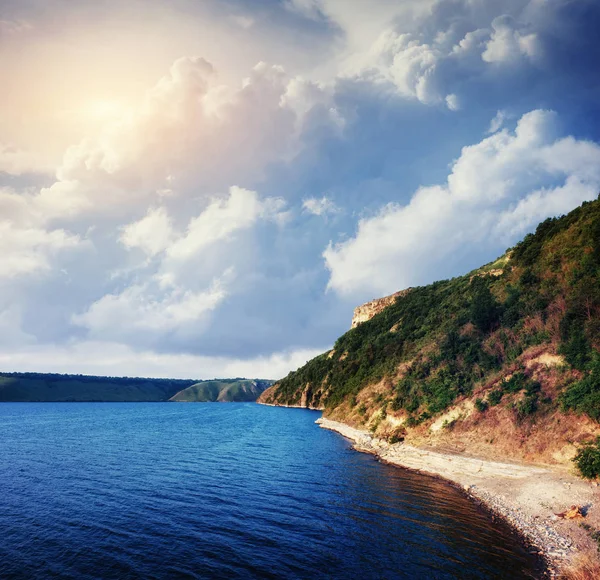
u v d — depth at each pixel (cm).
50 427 9169
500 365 4912
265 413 14938
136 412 16762
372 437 5778
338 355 14450
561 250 5528
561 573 1850
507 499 2905
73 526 2517
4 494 3231
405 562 2014
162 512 2773
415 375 5947
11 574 1902
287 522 2572
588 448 3088
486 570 1917
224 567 1978
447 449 4219
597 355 3775
